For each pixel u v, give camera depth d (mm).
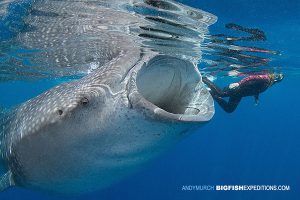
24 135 4227
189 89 3648
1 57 10898
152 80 3711
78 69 10219
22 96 33469
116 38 7477
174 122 3129
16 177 4984
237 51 9758
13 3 5898
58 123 3793
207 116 3215
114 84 3475
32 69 12586
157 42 8062
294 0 5824
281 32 7883
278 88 31562
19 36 8102
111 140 3539
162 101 3828
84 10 6137
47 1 5801
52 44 8367
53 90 4406
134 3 5723
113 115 3367
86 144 3729
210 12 6305
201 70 13336
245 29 7535
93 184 4395
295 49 9711
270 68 13438
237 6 6066
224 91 12039
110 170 3957
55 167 4223
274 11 6406
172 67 3572
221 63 11727
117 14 6293
